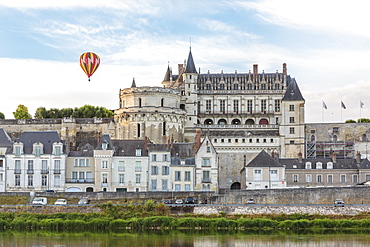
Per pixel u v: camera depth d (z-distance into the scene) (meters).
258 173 134.25
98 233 104.94
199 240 99.31
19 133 175.75
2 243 97.12
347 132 176.88
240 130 177.25
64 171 129.00
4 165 128.38
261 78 190.75
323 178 141.88
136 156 129.62
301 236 102.19
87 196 116.44
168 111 167.50
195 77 183.62
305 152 171.88
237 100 188.88
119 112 171.00
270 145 167.50
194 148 134.50
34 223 107.69
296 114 173.38
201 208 111.56
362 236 102.12
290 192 115.38
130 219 107.94
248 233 104.50
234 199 115.50
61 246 95.06
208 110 188.88
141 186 128.88
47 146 130.25
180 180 130.12
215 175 131.38
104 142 129.50
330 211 111.00
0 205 113.38
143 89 167.62
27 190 128.25
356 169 141.50
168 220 107.62
